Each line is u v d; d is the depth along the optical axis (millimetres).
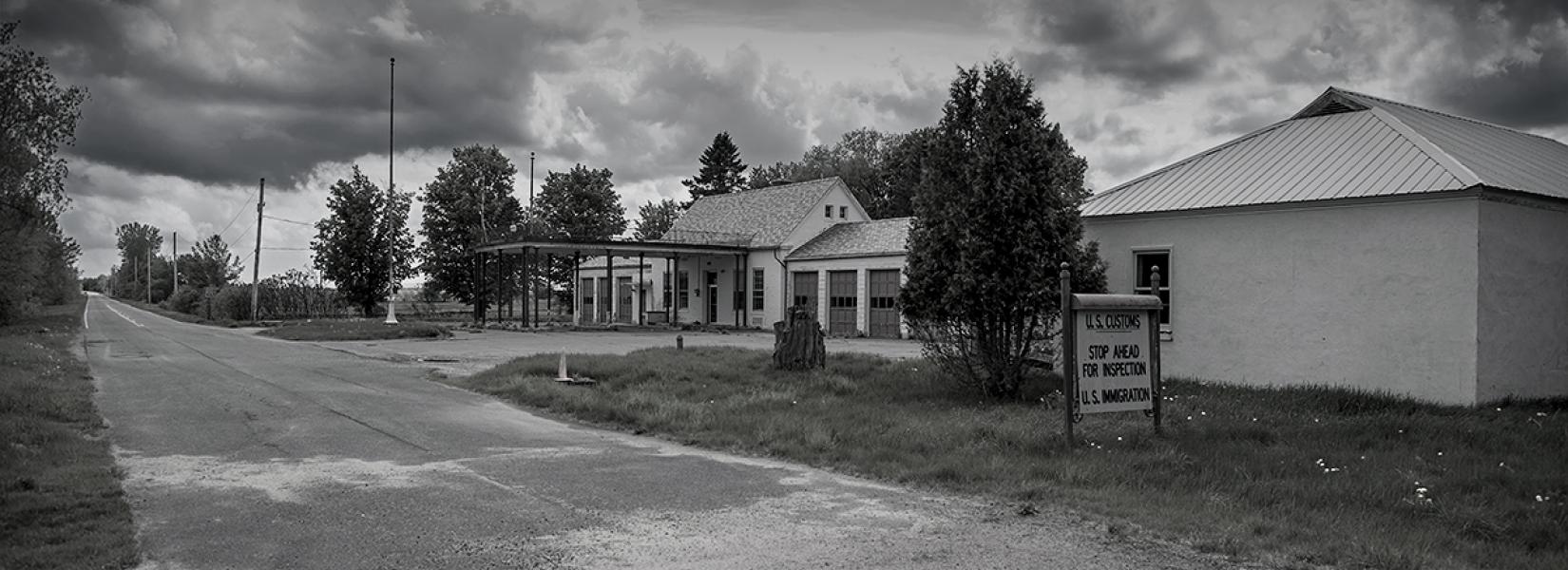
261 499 8023
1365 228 14195
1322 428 11430
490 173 68375
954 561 6168
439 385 17750
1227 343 15742
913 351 27828
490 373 18766
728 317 45250
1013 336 15047
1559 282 14523
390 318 42844
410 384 17797
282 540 6719
